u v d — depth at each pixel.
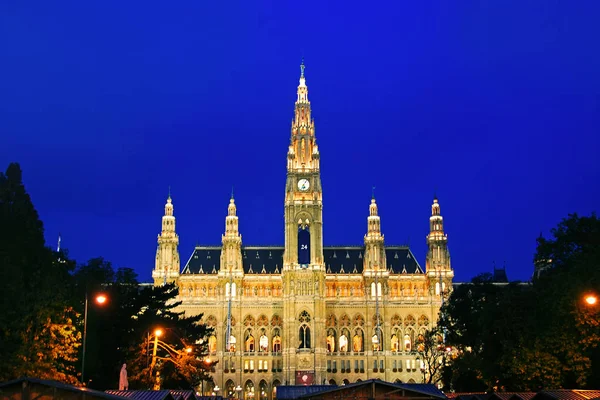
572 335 102.62
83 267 148.25
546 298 108.62
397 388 86.56
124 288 149.88
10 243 111.88
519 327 113.25
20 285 104.44
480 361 122.88
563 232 121.81
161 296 143.75
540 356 105.94
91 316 130.12
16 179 128.50
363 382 86.25
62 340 109.38
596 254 105.88
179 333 143.50
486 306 125.50
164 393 80.12
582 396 81.69
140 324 134.25
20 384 65.56
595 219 120.69
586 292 97.62
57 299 109.56
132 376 127.12
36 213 130.12
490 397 87.88
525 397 85.88
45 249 123.12
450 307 158.88
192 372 141.25
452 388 153.38
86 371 124.06
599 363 105.56
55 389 65.75
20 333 102.69
